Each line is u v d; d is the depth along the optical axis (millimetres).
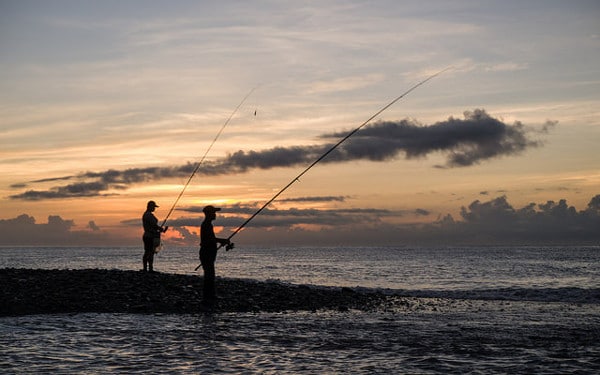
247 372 7105
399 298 18312
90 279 16109
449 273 45281
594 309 15547
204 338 9547
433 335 10211
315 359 7941
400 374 7043
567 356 8250
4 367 7273
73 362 7598
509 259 91312
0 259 84125
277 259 94000
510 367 7469
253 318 12266
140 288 15047
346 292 18703
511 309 15531
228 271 47781
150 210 18172
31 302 13102
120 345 8836
